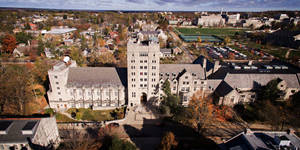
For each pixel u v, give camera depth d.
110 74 97.19
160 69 99.69
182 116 85.56
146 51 85.19
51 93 91.56
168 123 86.56
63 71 88.75
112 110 95.38
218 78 102.38
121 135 78.19
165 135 63.25
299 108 86.44
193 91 99.31
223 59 189.75
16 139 57.56
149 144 73.75
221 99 93.25
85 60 160.88
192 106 87.75
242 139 50.66
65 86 91.00
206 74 107.94
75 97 93.31
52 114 89.94
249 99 96.44
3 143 56.50
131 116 90.69
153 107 96.75
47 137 67.12
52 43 187.25
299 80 99.56
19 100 92.50
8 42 167.62
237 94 91.88
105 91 93.69
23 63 146.62
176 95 97.19
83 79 94.44
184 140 73.81
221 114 89.88
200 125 78.62
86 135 77.44
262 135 51.56
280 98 98.75
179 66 101.50
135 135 78.56
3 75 106.06
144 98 102.38
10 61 151.00
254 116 87.81
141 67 88.81
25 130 58.28
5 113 88.88
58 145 74.44
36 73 115.31
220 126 83.25
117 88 93.44
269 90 92.00
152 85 93.69
